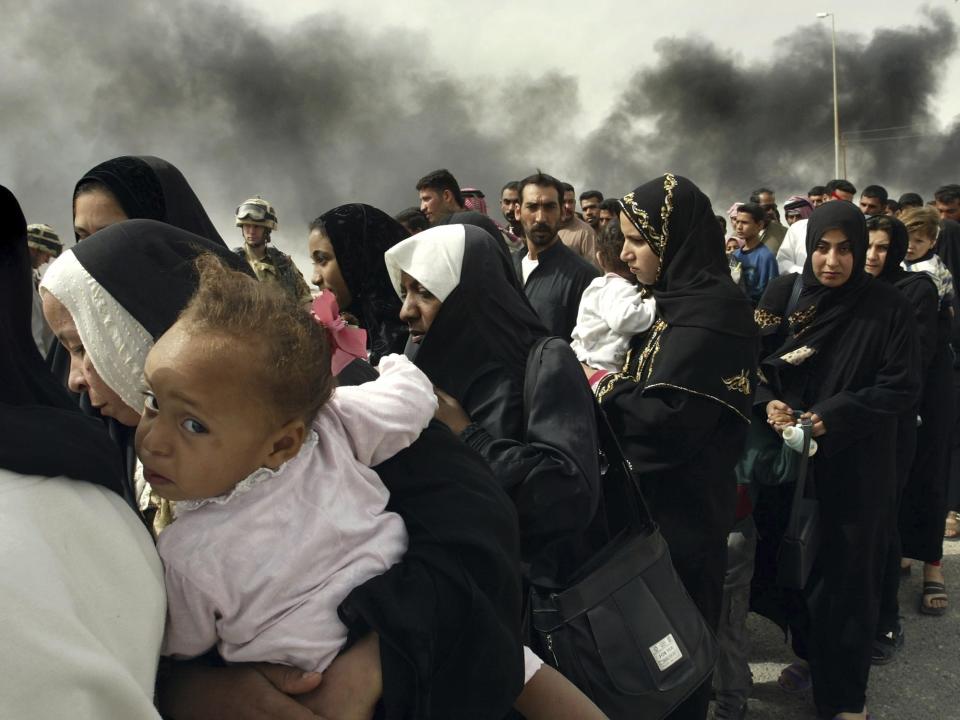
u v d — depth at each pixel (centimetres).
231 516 90
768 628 378
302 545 92
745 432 247
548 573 177
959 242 512
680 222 243
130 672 79
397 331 280
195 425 85
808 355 300
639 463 239
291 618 91
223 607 89
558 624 172
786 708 314
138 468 129
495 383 191
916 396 291
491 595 103
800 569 281
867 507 290
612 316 254
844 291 302
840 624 291
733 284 244
